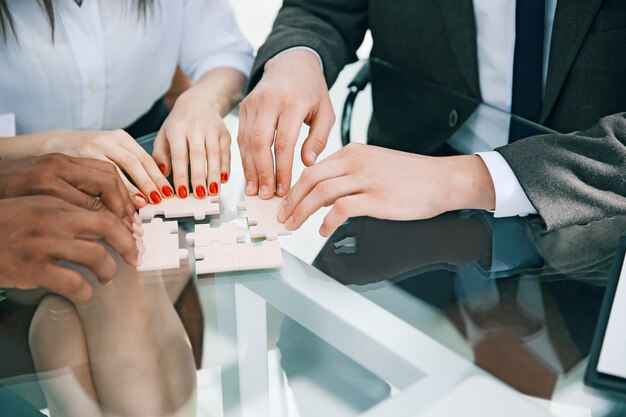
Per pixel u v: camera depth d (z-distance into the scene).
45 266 0.95
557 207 1.06
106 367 0.86
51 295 0.97
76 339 0.90
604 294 0.93
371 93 1.48
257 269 1.01
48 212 0.99
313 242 1.06
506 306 0.92
